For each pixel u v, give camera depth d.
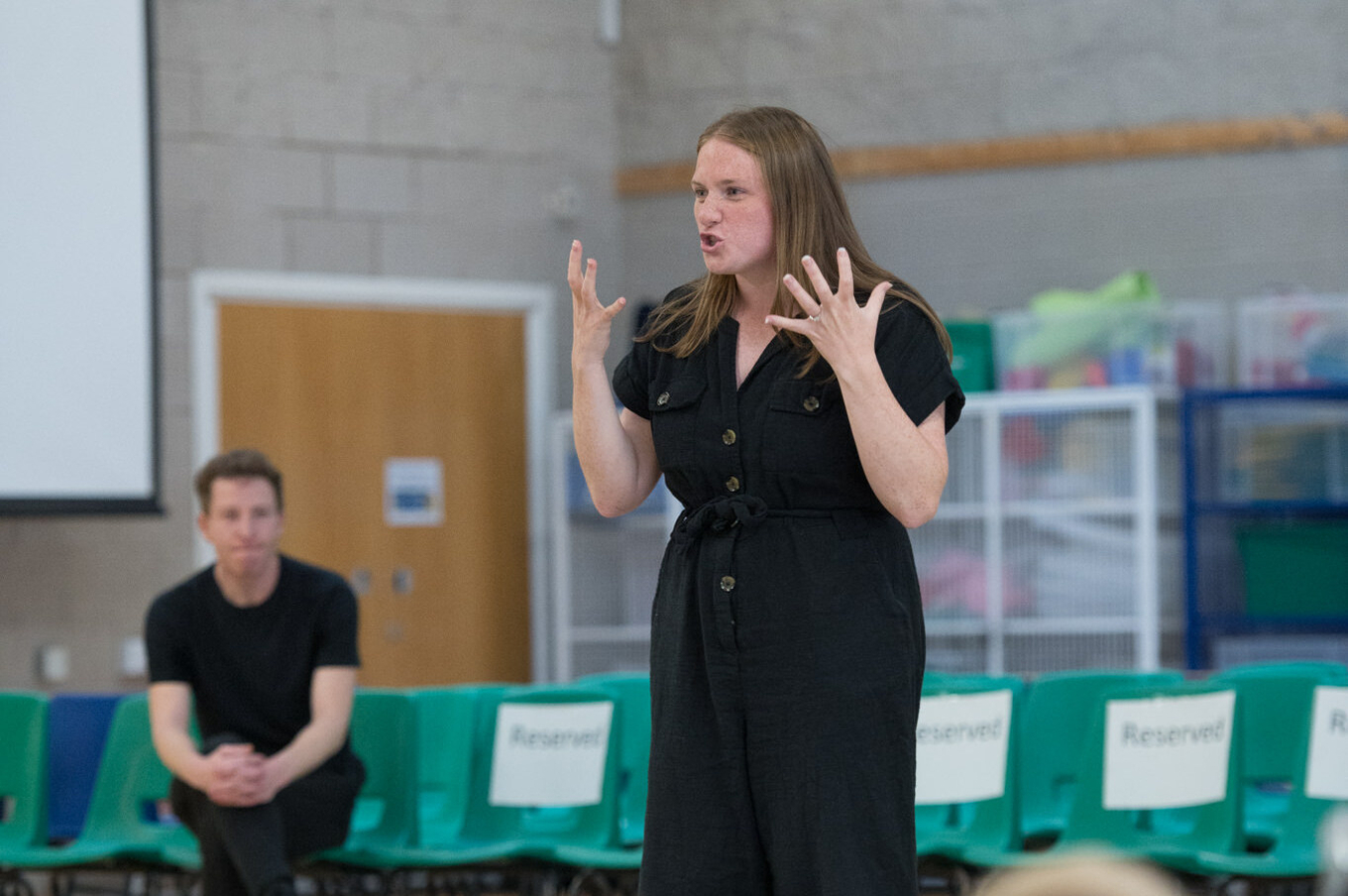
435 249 14.72
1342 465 12.76
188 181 13.78
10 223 11.88
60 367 12.09
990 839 7.54
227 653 7.52
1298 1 13.88
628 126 15.47
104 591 13.21
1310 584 12.50
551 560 14.94
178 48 13.80
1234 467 12.98
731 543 3.50
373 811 8.41
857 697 3.40
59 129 12.10
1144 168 14.25
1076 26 14.39
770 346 3.55
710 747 3.51
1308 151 13.86
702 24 15.27
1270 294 13.38
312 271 14.22
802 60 15.03
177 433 13.62
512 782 7.80
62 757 8.88
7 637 12.79
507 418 14.99
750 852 3.50
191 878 8.62
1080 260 14.38
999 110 14.56
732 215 3.57
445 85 14.82
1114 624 12.54
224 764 6.91
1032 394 12.66
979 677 8.36
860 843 3.37
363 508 14.38
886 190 14.87
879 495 3.37
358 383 14.41
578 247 3.74
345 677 7.48
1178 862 7.05
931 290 14.74
